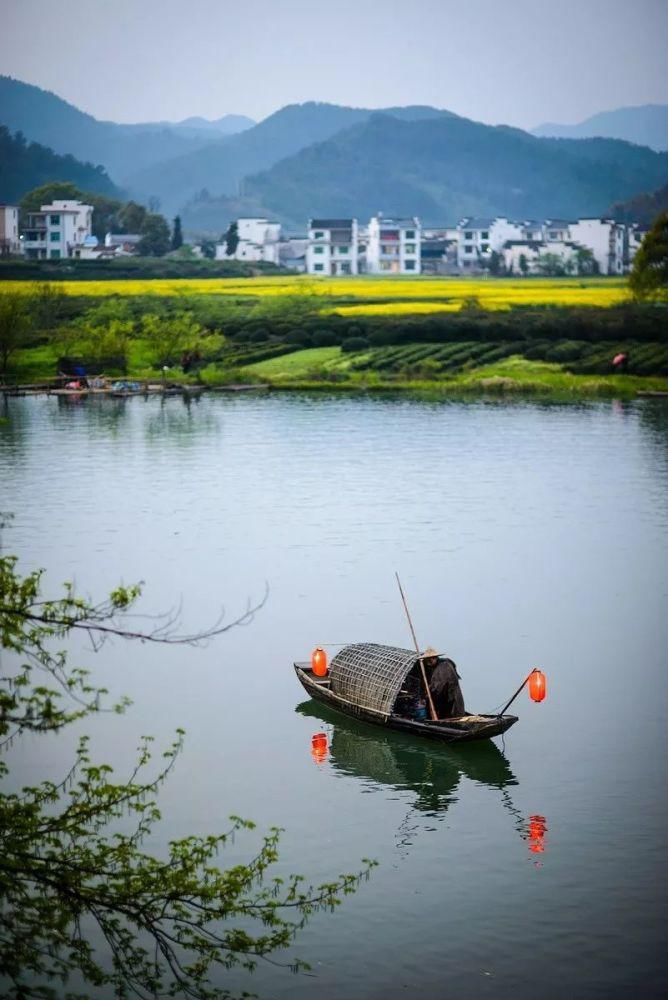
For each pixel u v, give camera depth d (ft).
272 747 211.61
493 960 152.66
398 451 509.35
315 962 152.46
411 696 222.69
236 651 257.55
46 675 239.91
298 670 235.20
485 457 494.18
